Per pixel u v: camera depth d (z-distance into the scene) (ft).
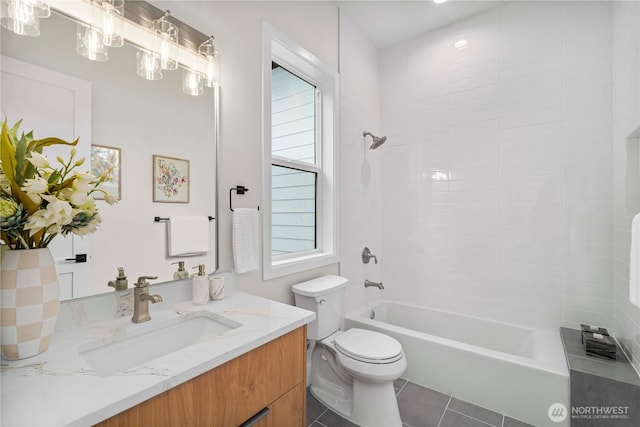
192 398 2.64
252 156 5.51
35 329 2.66
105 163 3.53
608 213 6.48
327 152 7.80
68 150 3.24
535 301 7.28
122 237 3.68
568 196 6.89
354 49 8.51
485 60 7.91
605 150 6.50
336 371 6.12
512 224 7.56
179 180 4.32
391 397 5.39
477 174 8.03
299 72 7.28
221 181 4.93
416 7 7.78
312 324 6.09
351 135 8.41
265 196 5.77
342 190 8.06
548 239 7.13
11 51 2.90
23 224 2.56
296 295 6.31
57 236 3.18
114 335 3.21
